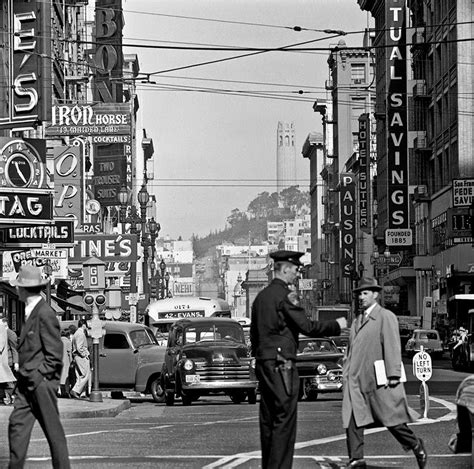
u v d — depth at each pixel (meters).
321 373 40.78
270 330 15.43
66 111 59.56
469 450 17.95
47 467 19.03
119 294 59.12
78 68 94.19
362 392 17.84
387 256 122.19
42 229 46.19
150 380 44.16
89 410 33.06
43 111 44.00
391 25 113.81
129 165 117.00
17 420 15.91
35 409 15.85
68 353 40.50
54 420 15.80
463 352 64.69
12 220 41.03
